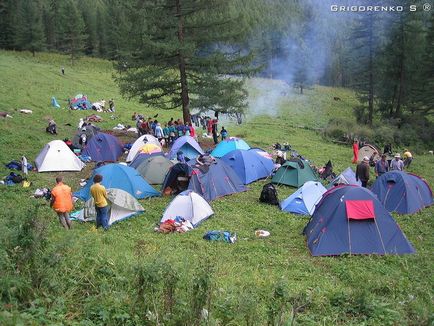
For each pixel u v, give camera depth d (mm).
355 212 12195
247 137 33156
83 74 63656
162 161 18938
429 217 15570
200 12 25094
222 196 17516
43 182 18000
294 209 15773
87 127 24844
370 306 7605
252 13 99500
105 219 13258
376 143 38906
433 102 45875
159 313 5887
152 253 10594
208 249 11883
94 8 100312
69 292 6238
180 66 25266
